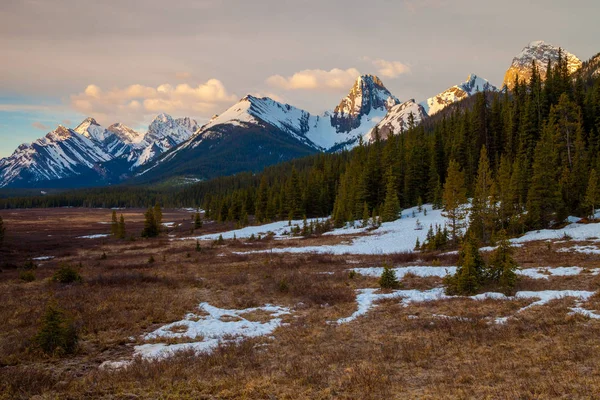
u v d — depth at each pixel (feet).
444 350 45.88
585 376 34.76
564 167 180.04
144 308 73.61
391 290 85.97
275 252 166.61
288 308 76.28
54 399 36.40
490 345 46.68
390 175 251.80
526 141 234.79
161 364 44.78
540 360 39.60
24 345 52.39
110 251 199.62
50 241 252.01
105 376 41.93
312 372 41.11
